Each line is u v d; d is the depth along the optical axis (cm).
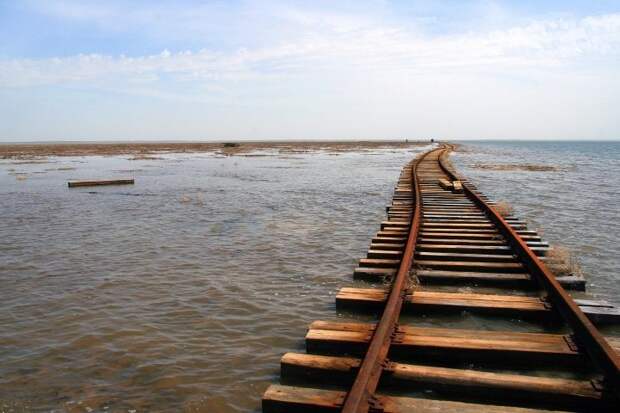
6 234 1278
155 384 491
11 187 2519
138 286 819
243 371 514
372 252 902
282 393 397
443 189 2012
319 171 3653
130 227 1359
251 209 1698
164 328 636
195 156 6612
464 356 482
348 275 873
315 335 514
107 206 1781
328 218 1508
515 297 646
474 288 741
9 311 708
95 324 654
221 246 1113
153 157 6350
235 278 859
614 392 388
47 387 491
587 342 468
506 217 1309
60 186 2536
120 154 7406
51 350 577
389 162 4962
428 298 644
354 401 351
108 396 471
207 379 499
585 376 457
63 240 1195
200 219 1486
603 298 745
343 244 1135
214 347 576
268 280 847
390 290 657
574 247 1127
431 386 420
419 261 834
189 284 827
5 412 446
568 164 4850
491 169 3919
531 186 2594
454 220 1259
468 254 897
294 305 715
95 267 941
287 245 1123
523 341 495
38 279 870
